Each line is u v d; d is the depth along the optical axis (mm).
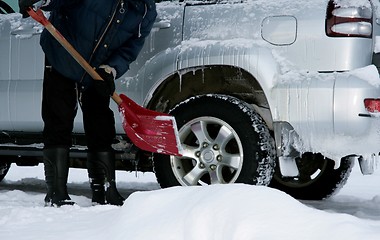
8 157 5758
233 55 4266
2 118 5051
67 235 2840
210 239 2400
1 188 5852
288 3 4285
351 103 3979
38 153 4949
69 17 3998
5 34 5086
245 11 4367
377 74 4082
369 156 4012
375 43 4285
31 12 3746
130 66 4621
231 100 4285
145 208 2723
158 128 4043
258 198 2457
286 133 4141
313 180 5266
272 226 2297
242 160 4195
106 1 3939
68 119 4078
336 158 4047
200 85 4570
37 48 4953
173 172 4383
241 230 2301
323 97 4035
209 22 4441
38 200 4473
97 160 4176
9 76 5047
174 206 2670
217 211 2453
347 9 4141
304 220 2305
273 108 4152
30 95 4941
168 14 4574
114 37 3975
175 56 4453
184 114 4355
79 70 3979
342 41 4117
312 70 4152
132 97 4605
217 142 4289
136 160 4586
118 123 4656
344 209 4691
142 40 4109
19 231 2973
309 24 4184
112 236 2652
